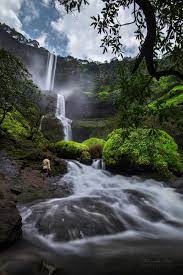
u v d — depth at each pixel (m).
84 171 15.50
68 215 7.96
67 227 7.28
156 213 9.27
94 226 7.54
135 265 5.33
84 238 6.96
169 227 8.29
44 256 5.68
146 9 3.52
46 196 10.52
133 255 5.92
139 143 14.92
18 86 16.83
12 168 12.72
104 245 6.57
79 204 9.05
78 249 6.25
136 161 14.54
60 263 5.37
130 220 8.40
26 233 7.01
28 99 18.81
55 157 15.91
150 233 7.65
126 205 9.58
